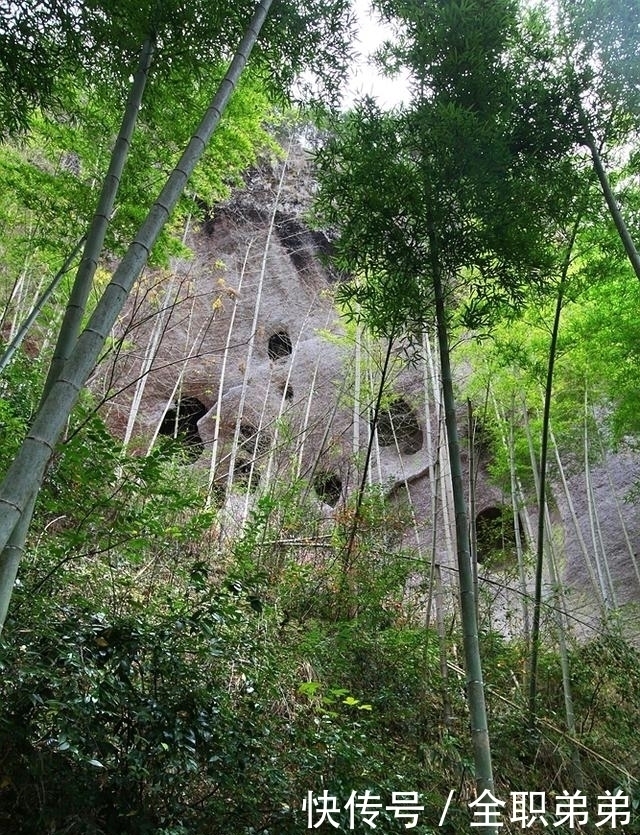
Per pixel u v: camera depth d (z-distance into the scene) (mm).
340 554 5309
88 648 2449
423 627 5348
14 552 1951
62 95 4289
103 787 2365
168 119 4562
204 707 2600
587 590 8570
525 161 4078
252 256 13453
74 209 4668
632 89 4332
